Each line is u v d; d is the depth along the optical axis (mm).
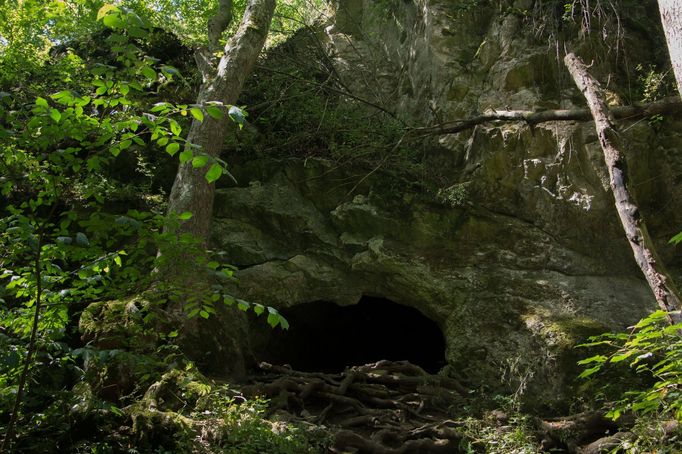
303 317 11828
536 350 9055
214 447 6316
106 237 4453
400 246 10383
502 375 9125
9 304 5641
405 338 13156
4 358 4055
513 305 9625
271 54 13883
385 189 10859
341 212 10703
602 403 8188
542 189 10312
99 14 3746
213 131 9820
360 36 14867
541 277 9891
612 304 9484
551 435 7492
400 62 13836
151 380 7375
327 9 15695
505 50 11477
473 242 10320
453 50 12102
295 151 11781
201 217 9422
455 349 9602
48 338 4641
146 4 15406
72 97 3834
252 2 11047
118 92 4125
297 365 12023
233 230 10844
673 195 10156
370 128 11648
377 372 9242
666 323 5691
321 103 12492
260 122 12320
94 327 7672
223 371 8562
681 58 3918
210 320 8672
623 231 10102
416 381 9008
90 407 6293
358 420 8078
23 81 11344
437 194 10492
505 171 10539
